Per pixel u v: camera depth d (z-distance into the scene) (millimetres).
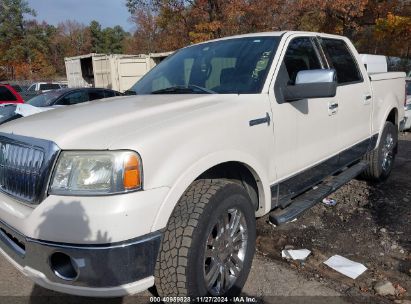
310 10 20422
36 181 2289
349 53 4629
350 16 22203
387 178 5719
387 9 23172
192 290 2422
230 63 3482
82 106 3117
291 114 3324
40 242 2213
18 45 56344
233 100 2973
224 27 19719
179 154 2385
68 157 2230
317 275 3219
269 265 3387
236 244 2865
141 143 2242
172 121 2504
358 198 4941
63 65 63875
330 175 4164
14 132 2580
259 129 2975
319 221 4281
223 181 2686
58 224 2156
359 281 3121
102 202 2135
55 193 2223
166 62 4102
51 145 2268
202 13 20547
